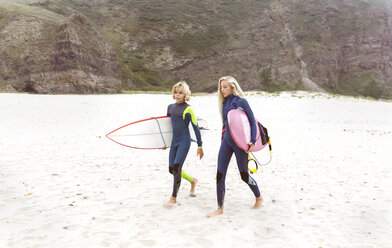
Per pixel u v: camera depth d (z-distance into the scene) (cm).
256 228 332
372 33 10775
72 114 1447
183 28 9281
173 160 410
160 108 1836
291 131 1116
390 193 457
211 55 8494
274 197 436
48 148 714
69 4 9281
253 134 360
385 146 830
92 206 387
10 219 340
